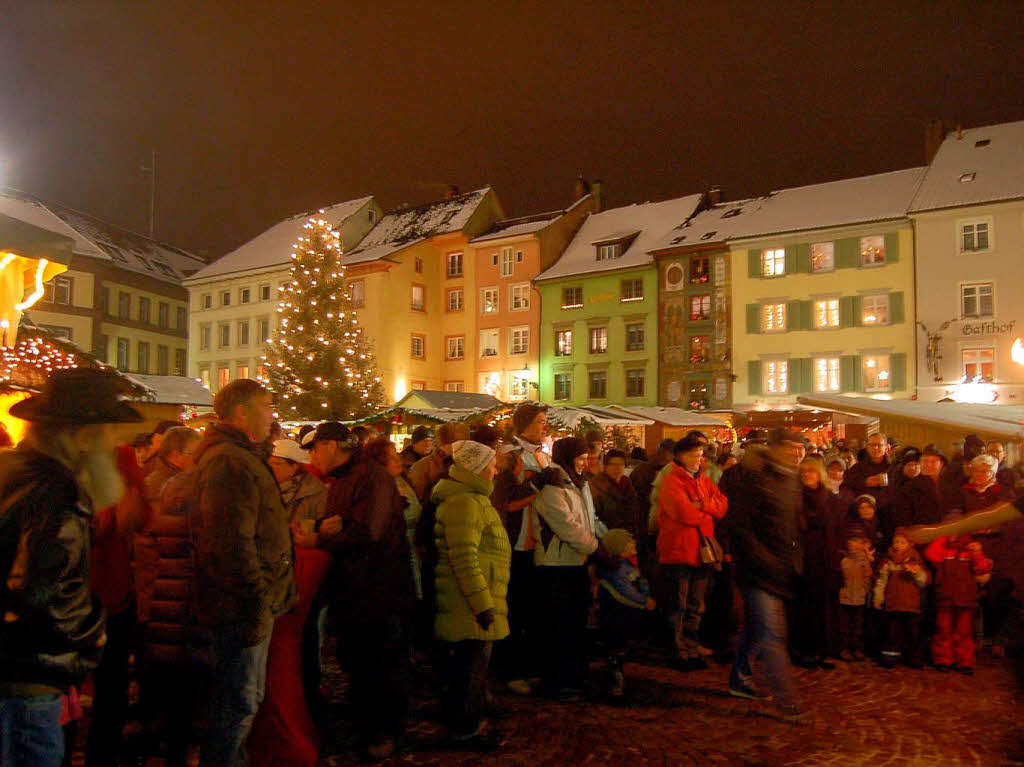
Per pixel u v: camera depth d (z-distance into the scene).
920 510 7.99
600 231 48.25
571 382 45.59
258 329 53.09
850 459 12.95
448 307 51.28
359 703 5.21
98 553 4.49
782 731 5.84
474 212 51.09
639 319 43.09
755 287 39.25
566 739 5.59
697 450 7.51
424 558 6.50
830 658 8.07
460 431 7.30
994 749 5.51
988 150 36.91
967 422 16.59
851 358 36.72
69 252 6.99
